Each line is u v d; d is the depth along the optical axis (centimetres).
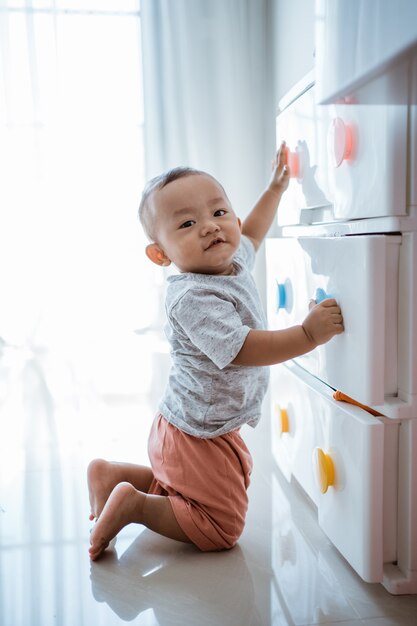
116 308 248
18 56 230
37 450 146
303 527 104
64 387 202
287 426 117
